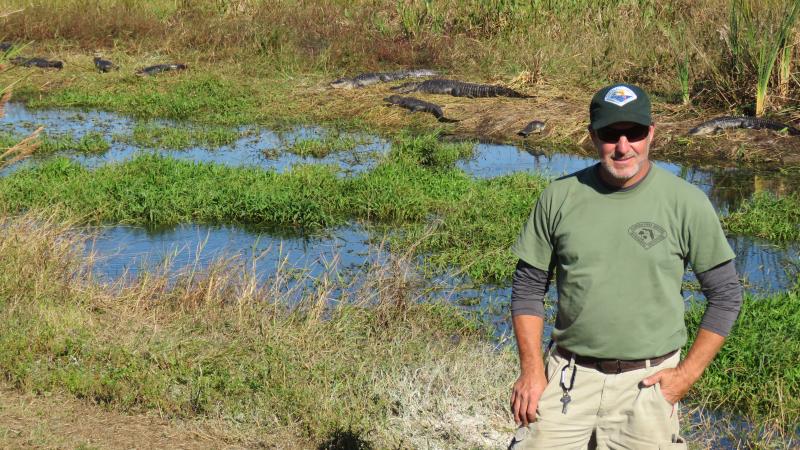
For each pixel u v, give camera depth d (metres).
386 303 6.63
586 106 14.72
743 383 5.71
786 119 13.23
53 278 6.77
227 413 4.97
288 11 20.39
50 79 17.64
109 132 14.09
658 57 15.70
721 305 3.12
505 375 5.57
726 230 9.38
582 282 3.17
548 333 6.66
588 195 3.20
